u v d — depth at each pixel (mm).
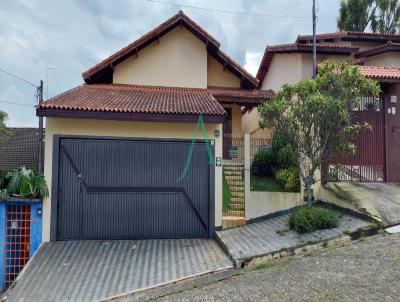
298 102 9219
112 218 10453
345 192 10430
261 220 10922
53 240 10078
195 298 6301
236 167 12383
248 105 15539
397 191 10695
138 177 10609
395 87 12031
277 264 7457
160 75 15562
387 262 6555
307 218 8844
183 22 15352
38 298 6832
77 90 12820
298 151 9594
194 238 10672
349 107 9289
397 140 11961
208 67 16562
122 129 10586
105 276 7715
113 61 14930
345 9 29062
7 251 9883
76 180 10352
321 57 16125
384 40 17656
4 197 9742
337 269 6617
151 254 9055
